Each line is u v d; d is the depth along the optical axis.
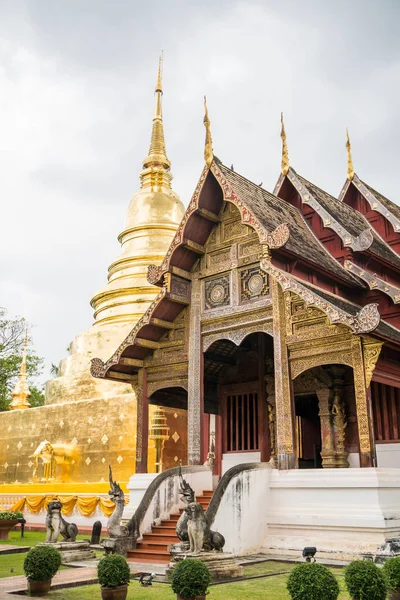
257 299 17.27
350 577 8.82
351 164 23.75
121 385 27.98
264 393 19.98
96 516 22.66
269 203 19.12
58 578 11.51
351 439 17.84
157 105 39.69
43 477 26.62
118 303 31.59
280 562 13.90
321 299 14.74
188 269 19.05
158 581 11.74
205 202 18.39
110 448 24.88
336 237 19.56
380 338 14.48
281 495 15.38
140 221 35.25
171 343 19.12
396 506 14.30
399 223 21.48
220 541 12.56
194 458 17.66
